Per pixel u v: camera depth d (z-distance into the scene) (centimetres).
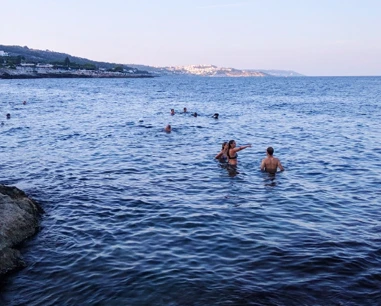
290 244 930
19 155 1995
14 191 1167
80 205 1222
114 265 835
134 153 2033
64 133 2750
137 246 927
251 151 2091
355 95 7588
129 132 2789
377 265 827
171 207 1195
